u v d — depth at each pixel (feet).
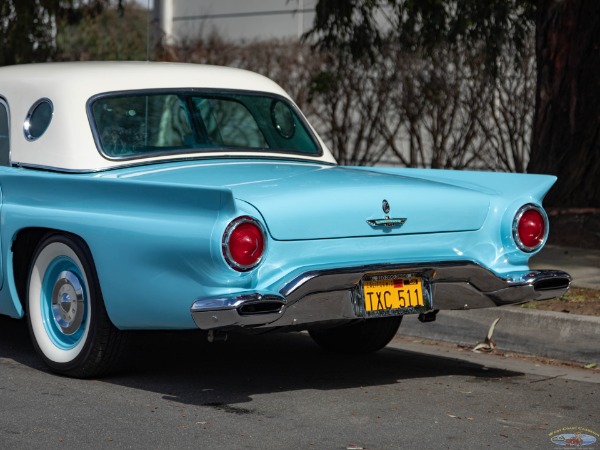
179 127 21.88
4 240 20.89
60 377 20.30
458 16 39.81
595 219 37.65
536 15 41.06
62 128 21.03
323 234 17.94
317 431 16.83
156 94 21.99
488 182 20.86
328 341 23.56
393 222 18.60
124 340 19.58
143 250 17.89
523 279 19.44
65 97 21.31
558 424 17.61
